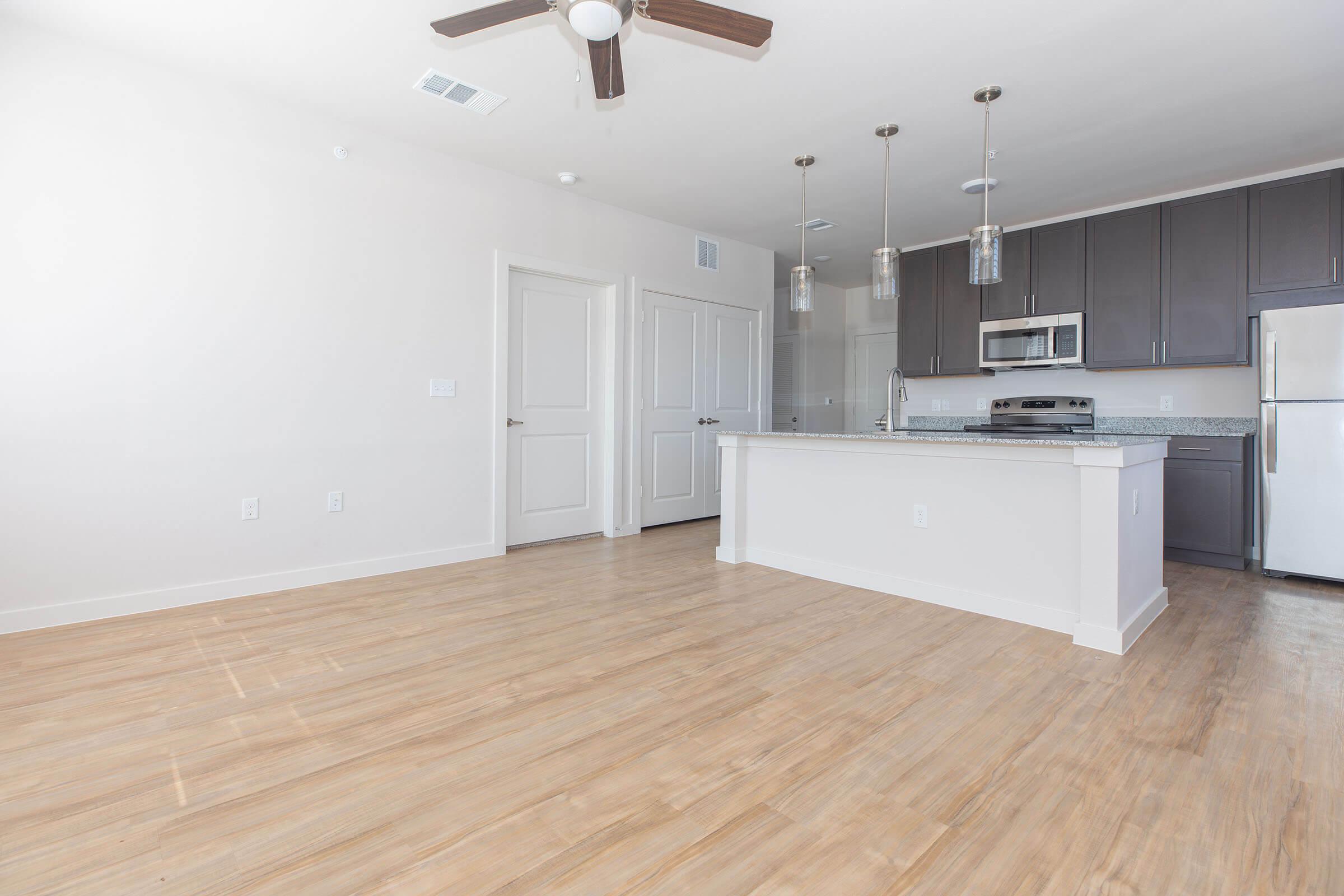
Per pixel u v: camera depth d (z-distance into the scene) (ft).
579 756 5.66
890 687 7.07
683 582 11.30
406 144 11.71
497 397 13.08
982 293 16.48
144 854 4.37
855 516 11.17
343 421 11.14
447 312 12.32
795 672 7.46
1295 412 11.52
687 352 16.99
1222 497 12.61
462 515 12.69
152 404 9.36
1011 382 17.19
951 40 8.33
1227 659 7.89
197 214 9.64
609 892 4.06
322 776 5.32
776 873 4.24
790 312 22.57
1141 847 4.51
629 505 15.67
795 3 7.61
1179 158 11.85
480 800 5.01
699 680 7.23
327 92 9.97
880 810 4.92
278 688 6.95
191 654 7.87
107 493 9.05
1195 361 13.23
